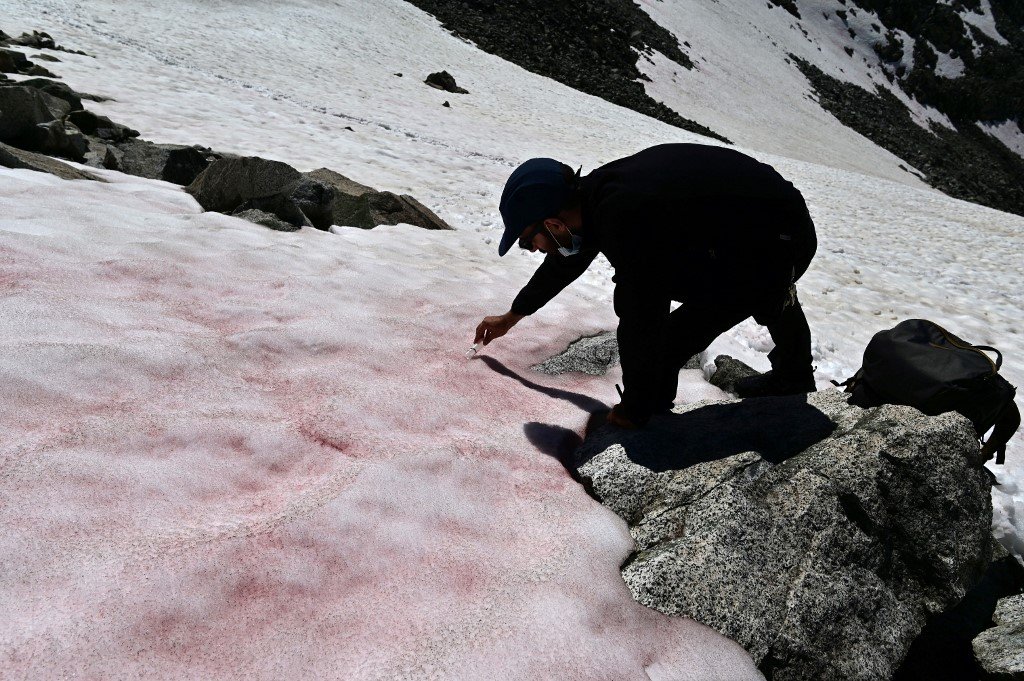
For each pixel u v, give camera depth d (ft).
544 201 9.10
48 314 10.74
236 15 106.11
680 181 8.57
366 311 13.98
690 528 8.83
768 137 203.72
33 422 8.49
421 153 48.29
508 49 170.71
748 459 9.45
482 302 15.83
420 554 7.83
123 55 60.13
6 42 50.70
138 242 15.17
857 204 75.36
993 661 9.03
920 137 296.51
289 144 39.52
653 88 201.46
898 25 374.63
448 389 11.73
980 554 9.23
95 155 24.81
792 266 9.25
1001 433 10.71
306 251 17.20
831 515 8.93
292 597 6.93
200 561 6.97
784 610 8.31
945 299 32.65
